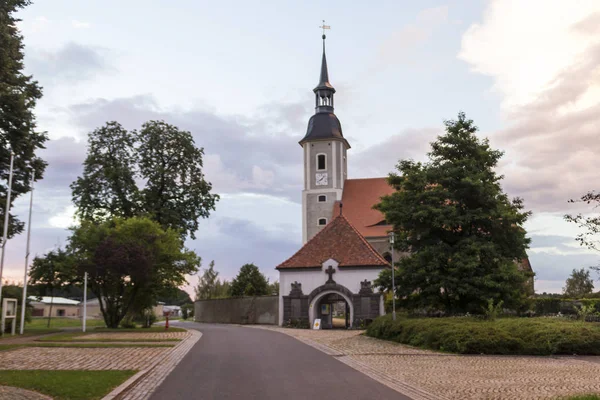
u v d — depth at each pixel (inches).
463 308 1247.5
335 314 2464.3
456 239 1304.1
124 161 2062.0
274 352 824.9
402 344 979.3
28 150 1429.6
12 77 1307.8
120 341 1010.1
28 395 433.4
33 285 1648.6
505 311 1440.7
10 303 1293.1
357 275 1658.5
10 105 1330.0
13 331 1269.7
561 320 965.8
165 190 2114.9
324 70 2847.0
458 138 1336.1
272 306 1975.9
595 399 410.0
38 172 1472.7
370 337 1146.0
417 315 1289.4
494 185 1310.3
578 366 664.4
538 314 1467.8
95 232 1603.1
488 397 455.5
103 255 1462.8
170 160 2124.8
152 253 1544.0
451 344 835.4
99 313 3587.6
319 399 447.2
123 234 1585.9
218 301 2399.1
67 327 1784.0
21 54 1311.5
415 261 1264.8
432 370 631.8
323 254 1736.0
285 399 446.6
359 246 1733.5
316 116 2815.0
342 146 2807.6
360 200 2711.6
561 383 529.7
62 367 624.7
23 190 1455.5
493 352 807.7
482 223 1283.2
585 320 1013.2
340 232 1796.3
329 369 637.3
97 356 742.5
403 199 1333.7
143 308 1679.4
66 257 1590.8
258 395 464.8
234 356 762.2
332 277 1672.0
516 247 1323.8
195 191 2114.9
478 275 1234.6
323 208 2721.5
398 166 1401.3
